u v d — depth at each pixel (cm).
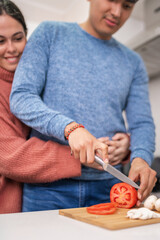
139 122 99
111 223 52
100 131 84
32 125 72
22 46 84
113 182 86
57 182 78
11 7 81
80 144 62
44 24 88
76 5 252
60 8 273
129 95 104
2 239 45
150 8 157
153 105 239
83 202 79
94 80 86
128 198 71
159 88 232
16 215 63
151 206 68
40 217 61
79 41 89
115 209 66
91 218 57
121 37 216
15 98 75
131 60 101
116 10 81
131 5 84
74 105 81
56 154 73
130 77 99
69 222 57
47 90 84
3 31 78
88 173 80
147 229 53
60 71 83
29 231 49
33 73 79
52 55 85
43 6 265
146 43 158
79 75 84
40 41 83
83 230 51
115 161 87
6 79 86
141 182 76
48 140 80
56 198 78
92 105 83
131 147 92
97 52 90
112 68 91
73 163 74
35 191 79
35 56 81
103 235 48
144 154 85
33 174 72
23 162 73
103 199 83
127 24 213
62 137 67
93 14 85
